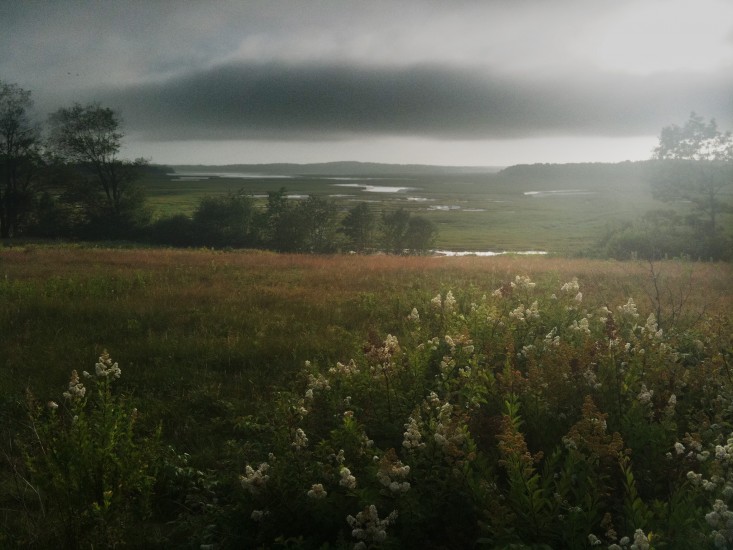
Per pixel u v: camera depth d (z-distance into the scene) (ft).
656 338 21.01
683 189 178.19
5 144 198.70
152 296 46.62
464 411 16.31
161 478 16.16
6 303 41.42
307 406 17.54
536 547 10.53
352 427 14.84
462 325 25.21
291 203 196.85
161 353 29.12
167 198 461.37
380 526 11.47
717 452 12.10
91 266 74.02
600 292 47.24
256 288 52.13
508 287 30.19
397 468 12.44
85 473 13.47
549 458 13.41
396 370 19.16
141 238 208.23
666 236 135.85
